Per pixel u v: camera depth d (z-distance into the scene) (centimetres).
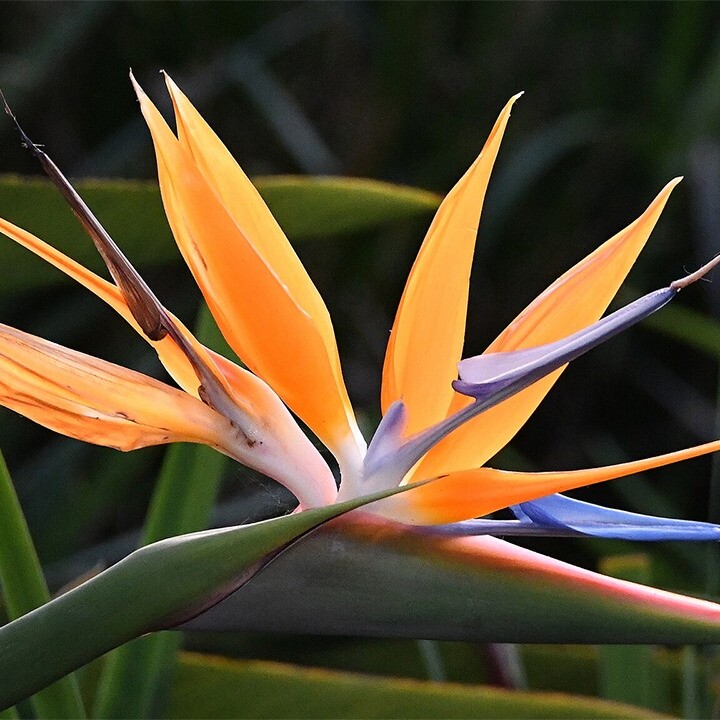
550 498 79
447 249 80
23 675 75
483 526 78
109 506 146
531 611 77
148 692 91
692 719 98
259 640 121
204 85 167
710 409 170
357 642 119
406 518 78
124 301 79
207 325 92
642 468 76
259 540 76
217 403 79
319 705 96
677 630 77
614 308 164
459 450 80
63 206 96
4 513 84
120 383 79
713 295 161
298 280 80
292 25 174
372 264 167
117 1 156
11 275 101
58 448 145
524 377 77
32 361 78
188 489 91
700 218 164
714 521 97
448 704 96
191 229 78
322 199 98
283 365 79
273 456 80
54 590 124
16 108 162
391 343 80
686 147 168
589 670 112
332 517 76
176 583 76
